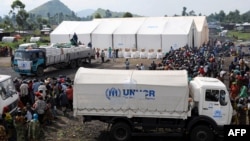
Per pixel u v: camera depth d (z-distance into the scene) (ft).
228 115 52.16
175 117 52.26
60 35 183.62
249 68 101.71
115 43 173.68
